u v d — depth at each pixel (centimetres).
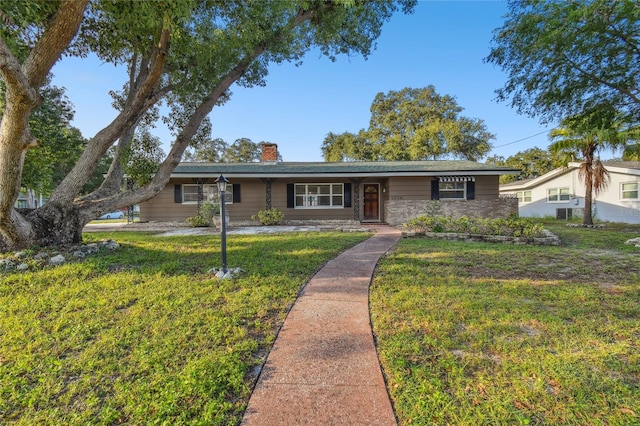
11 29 507
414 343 288
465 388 225
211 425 188
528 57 837
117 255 672
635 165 1805
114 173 864
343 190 1566
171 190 1523
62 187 723
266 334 312
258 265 590
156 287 454
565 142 1409
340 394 218
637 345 287
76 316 351
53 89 1333
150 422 192
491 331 314
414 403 209
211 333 309
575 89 855
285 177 1497
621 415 198
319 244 830
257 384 230
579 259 657
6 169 547
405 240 928
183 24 637
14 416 200
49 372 246
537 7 770
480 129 2795
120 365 254
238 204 1547
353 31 999
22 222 632
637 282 489
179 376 237
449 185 1518
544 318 343
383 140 3173
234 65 885
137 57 853
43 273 514
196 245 829
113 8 509
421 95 2997
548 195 1961
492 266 590
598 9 684
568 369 246
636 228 1311
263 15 713
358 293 435
